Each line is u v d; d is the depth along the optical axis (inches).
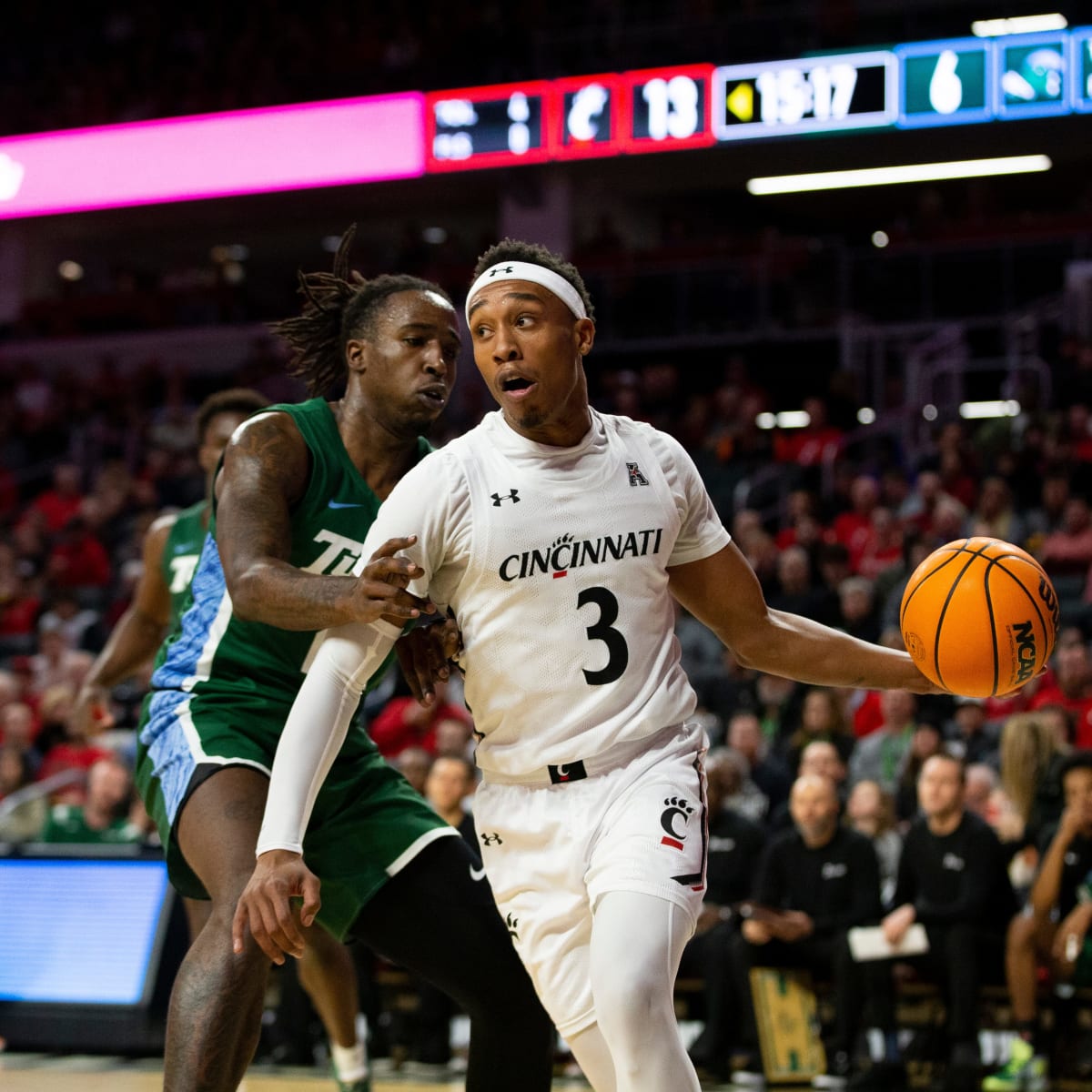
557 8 994.1
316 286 206.8
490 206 1015.0
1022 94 741.3
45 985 411.2
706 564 179.8
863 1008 395.9
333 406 200.7
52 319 1131.9
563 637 165.5
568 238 900.0
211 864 180.5
